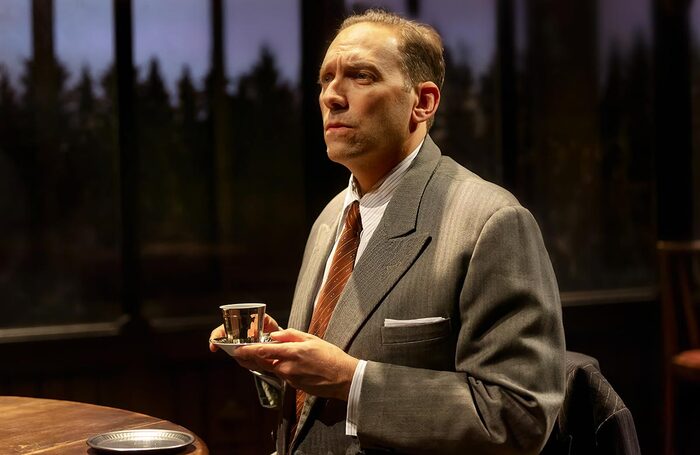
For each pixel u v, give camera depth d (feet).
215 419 14.49
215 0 14.61
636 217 16.83
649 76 16.80
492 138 16.06
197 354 14.33
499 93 16.02
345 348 6.09
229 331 5.93
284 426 6.49
